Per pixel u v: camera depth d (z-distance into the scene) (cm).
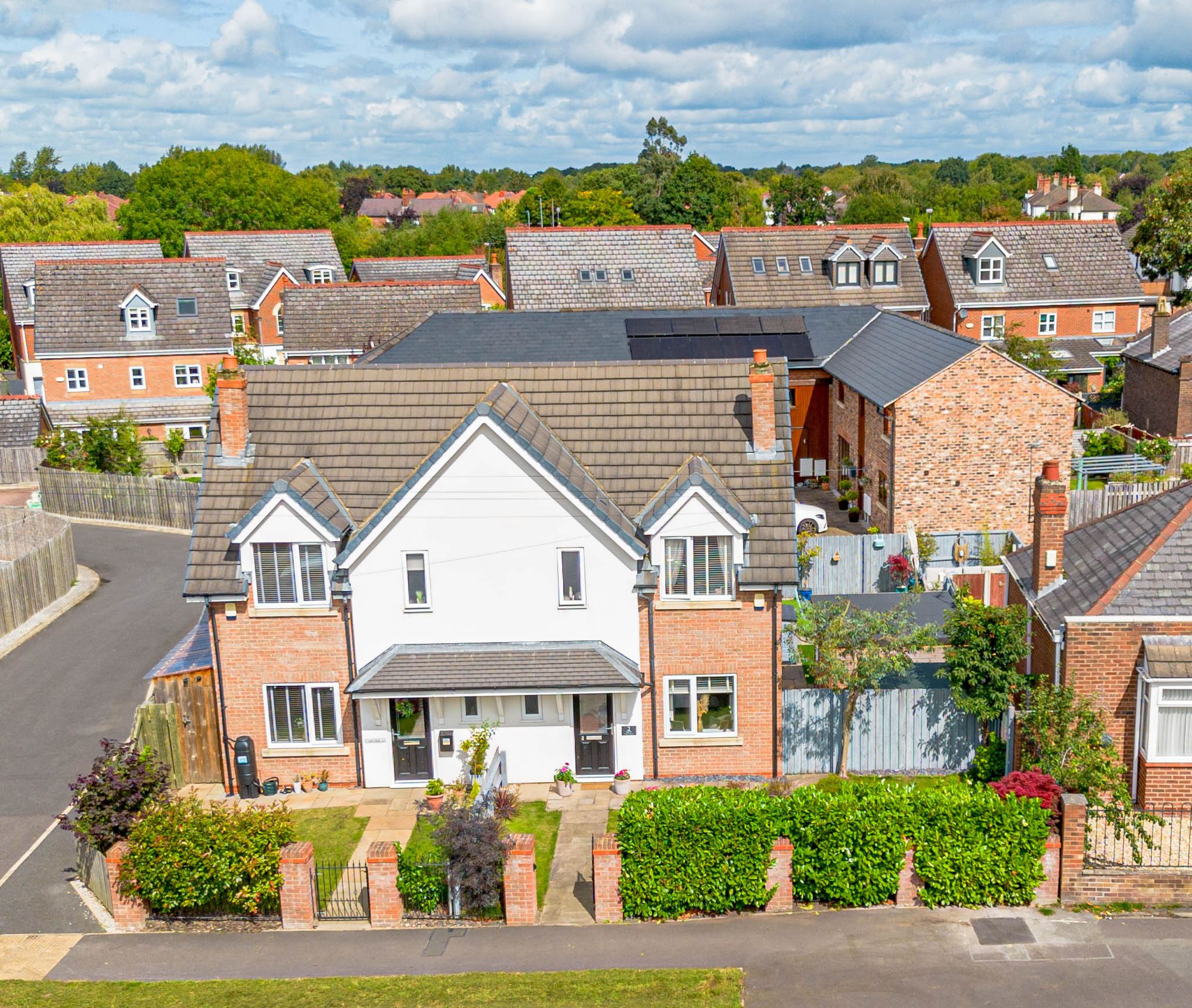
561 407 2925
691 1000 1891
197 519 2794
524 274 7194
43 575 4347
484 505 2688
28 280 8256
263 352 8794
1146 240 7738
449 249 15112
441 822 2303
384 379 2958
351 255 13150
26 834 2669
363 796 2778
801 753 2794
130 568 4831
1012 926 2100
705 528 2688
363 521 2770
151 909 2247
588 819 2617
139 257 8544
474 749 2738
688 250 7456
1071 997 1881
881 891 2178
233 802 2755
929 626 2675
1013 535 3819
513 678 2653
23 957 2122
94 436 5862
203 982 2005
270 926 2216
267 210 12106
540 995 1916
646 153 14462
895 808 2177
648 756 2797
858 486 4588
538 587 2736
